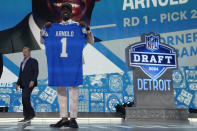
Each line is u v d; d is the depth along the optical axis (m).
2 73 5.33
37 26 5.62
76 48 2.29
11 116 4.74
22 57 5.47
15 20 5.55
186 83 5.65
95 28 5.70
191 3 5.95
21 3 5.62
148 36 3.91
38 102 5.30
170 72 3.94
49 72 2.25
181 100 5.58
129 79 5.60
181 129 2.00
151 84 3.85
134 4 5.85
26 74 3.81
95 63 5.55
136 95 3.79
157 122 3.40
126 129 2.00
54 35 2.29
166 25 5.86
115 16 5.79
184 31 5.87
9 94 5.29
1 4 5.54
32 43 5.54
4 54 5.40
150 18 5.86
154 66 3.88
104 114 5.07
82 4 5.73
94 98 5.44
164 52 3.95
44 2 5.72
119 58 5.65
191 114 5.02
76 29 2.32
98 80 5.52
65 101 2.28
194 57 5.79
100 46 5.64
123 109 4.79
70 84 2.23
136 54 3.83
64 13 2.33
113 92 5.52
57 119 4.73
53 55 2.27
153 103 3.82
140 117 3.75
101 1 5.80
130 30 5.78
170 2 5.92
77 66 2.27
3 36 5.45
